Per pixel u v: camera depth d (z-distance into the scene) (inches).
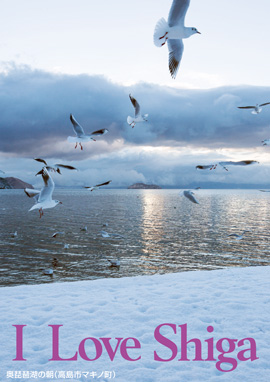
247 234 2262.6
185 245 1877.5
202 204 5605.3
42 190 235.6
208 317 279.4
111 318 277.4
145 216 3373.5
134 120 404.5
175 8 230.5
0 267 1365.7
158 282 407.5
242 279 414.3
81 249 1731.1
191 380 184.4
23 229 2358.5
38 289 374.6
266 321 270.8
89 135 299.9
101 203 5565.9
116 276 1274.6
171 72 253.4
